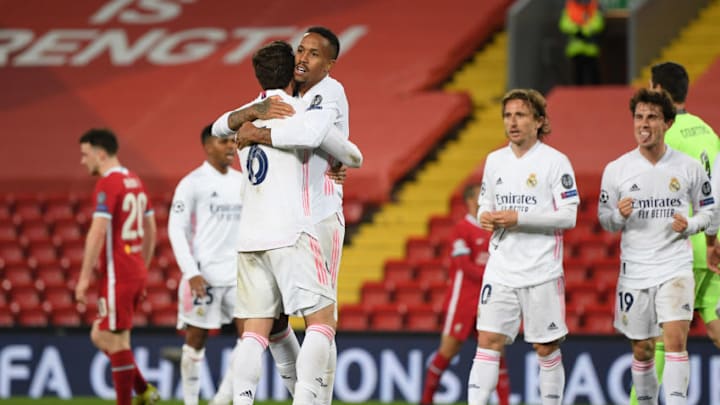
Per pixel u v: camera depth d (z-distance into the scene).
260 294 21.86
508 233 25.97
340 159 21.92
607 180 26.52
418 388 40.25
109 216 29.88
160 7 74.75
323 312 21.73
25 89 68.19
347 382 40.81
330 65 22.64
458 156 57.50
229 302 32.16
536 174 25.98
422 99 60.94
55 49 71.69
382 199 54.22
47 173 60.53
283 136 21.27
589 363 38.75
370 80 63.59
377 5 70.94
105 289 29.97
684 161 25.97
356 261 50.66
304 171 21.86
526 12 61.91
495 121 60.16
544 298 25.73
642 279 26.03
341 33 68.75
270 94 22.11
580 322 44.03
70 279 53.50
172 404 39.50
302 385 21.17
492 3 68.88
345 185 54.81
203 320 31.92
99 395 42.50
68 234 56.59
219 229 32.12
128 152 60.59
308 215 21.80
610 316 43.78
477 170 53.22
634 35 59.16
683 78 27.53
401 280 49.31
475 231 35.22
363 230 52.78
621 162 26.39
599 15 61.62
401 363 40.44
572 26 61.25
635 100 26.17
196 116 63.44
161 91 66.38
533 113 26.11
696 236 27.09
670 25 63.25
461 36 66.19
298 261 21.48
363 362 40.75
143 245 31.91
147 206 31.38
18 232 57.06
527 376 39.06
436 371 36.09
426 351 40.28
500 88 63.47
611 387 38.53
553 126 55.25
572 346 38.97
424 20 68.25
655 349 27.75
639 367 26.56
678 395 25.48
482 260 35.19
